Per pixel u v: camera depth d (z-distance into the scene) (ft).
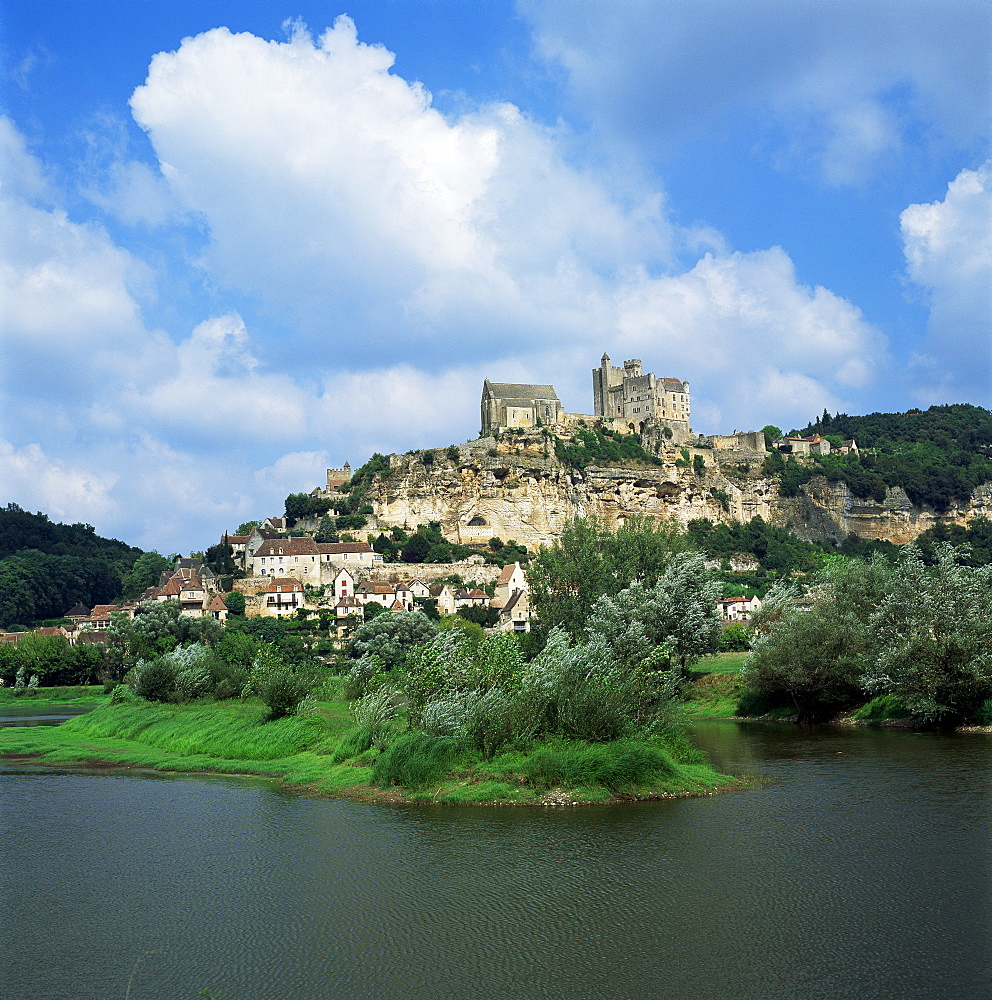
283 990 84.74
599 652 191.31
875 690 246.88
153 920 103.09
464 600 636.07
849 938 92.17
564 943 92.68
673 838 128.06
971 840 124.36
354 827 139.95
